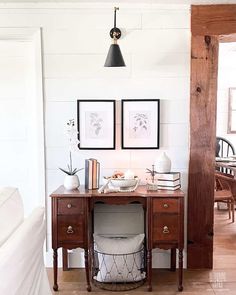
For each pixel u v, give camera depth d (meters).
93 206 2.65
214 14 2.81
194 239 2.93
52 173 2.94
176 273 2.85
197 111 2.87
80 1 2.79
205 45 2.83
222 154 5.98
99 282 2.65
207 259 2.94
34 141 2.99
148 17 2.85
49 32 2.86
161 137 2.93
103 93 2.90
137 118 2.91
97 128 2.92
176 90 2.90
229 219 4.46
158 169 2.70
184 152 2.94
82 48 2.87
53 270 2.66
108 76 2.89
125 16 2.85
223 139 5.80
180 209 2.48
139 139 2.92
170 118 2.92
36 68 2.87
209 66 2.84
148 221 2.50
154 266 2.96
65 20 2.85
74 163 2.95
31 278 1.65
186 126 2.92
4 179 3.05
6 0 2.75
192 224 2.93
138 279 2.65
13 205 1.69
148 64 2.88
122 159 2.94
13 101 3.00
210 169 2.90
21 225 1.67
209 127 2.88
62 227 2.50
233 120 6.26
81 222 2.49
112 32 2.82
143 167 2.94
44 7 2.84
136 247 2.65
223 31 2.81
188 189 2.92
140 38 2.86
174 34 2.86
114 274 2.60
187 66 2.88
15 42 2.95
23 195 3.05
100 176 2.95
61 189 2.66
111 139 2.92
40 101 2.89
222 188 4.21
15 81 2.98
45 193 2.95
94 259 2.71
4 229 1.50
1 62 2.97
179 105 2.91
